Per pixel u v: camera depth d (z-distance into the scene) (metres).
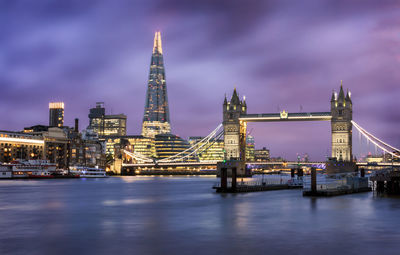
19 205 101.44
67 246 53.28
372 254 49.62
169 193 143.12
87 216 80.19
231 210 87.81
